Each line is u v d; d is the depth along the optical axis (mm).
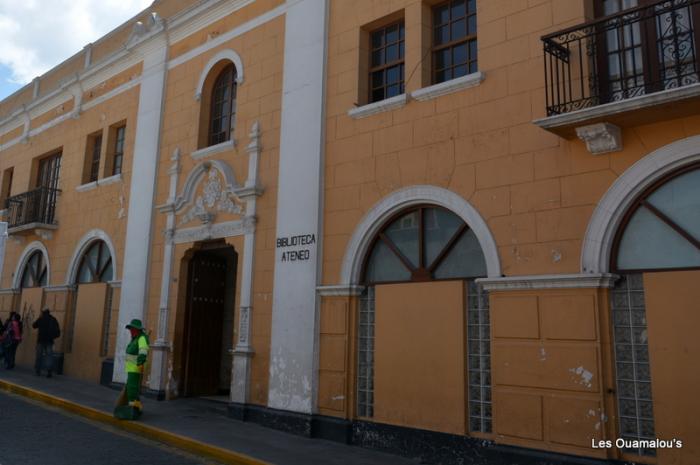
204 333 13898
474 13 9703
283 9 12336
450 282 8898
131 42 15922
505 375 8031
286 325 10859
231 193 12453
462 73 9664
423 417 8859
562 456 7375
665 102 6695
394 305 9492
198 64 14180
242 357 11477
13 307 19656
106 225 16141
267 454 8750
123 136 16828
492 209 8562
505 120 8648
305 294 10656
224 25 13703
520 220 8266
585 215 7691
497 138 8688
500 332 8164
